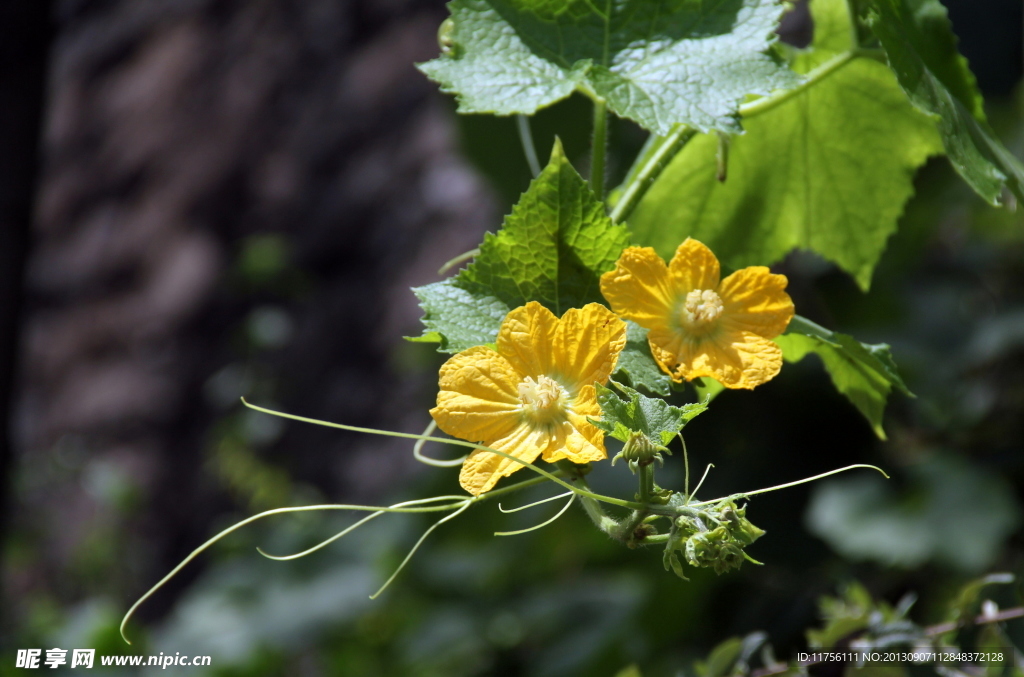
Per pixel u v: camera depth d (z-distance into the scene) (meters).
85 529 5.70
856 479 2.25
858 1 1.46
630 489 2.45
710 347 1.36
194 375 5.86
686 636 2.36
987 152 1.42
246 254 5.57
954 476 2.18
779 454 2.28
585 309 1.34
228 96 6.29
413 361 4.05
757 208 1.52
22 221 2.66
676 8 1.39
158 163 6.53
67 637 3.01
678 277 1.36
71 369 6.50
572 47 1.39
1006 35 2.49
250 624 3.15
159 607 5.40
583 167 1.93
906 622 1.50
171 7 6.84
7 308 2.65
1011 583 1.59
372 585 3.18
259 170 5.96
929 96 1.39
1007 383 2.41
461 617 3.02
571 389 1.34
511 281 1.38
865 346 1.40
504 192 2.44
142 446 5.90
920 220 2.60
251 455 5.18
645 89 1.38
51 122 7.21
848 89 1.49
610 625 2.68
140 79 6.85
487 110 1.37
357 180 5.46
